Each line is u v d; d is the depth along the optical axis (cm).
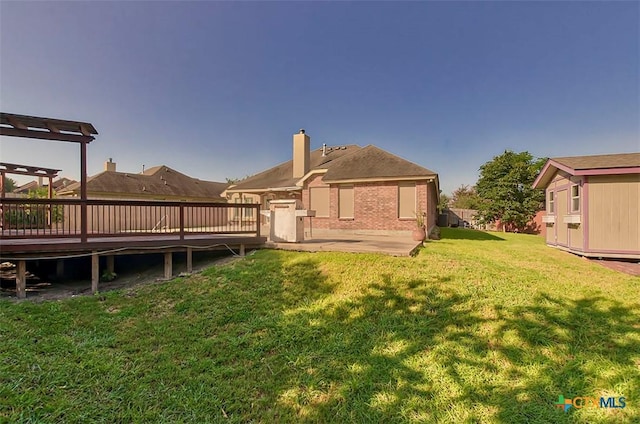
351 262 635
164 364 326
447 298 462
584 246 867
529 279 558
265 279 582
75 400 266
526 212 2353
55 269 811
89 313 472
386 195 1355
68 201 646
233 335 392
